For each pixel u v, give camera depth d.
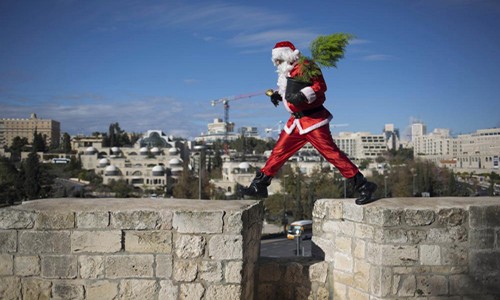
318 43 5.86
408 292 5.75
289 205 66.56
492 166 140.00
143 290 5.41
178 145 178.12
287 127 6.18
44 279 5.40
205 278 5.39
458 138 177.12
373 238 5.85
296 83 5.88
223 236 5.39
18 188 76.31
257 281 6.57
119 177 111.69
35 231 5.41
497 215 5.96
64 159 137.12
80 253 5.41
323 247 6.84
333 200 6.82
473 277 5.89
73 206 5.64
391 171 93.81
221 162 140.12
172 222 5.43
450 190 81.62
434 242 5.82
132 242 5.43
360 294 6.09
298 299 6.62
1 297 5.39
